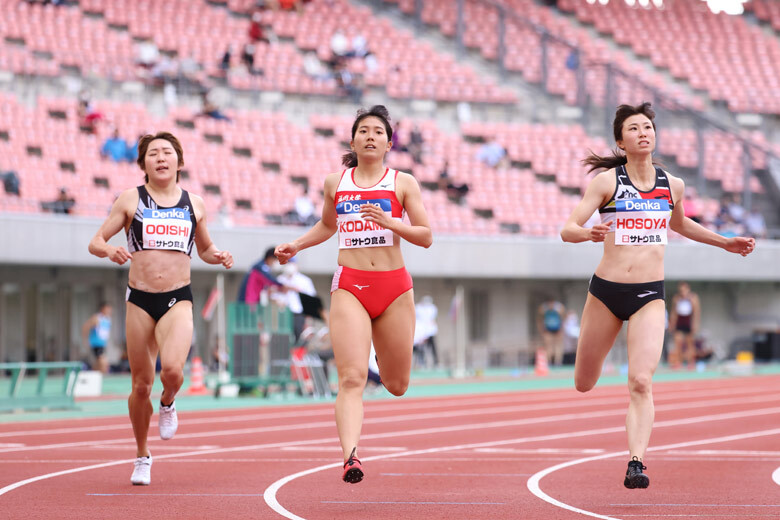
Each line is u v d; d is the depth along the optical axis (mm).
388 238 20453
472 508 20047
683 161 110875
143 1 108500
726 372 84375
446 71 114812
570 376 82875
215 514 19172
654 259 21141
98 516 18859
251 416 46125
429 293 97375
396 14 122938
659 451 31312
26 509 19719
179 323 22266
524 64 119438
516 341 99625
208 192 90125
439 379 78562
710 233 22469
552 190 104250
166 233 22609
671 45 130250
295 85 105062
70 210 80125
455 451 31719
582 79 114312
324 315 60531
